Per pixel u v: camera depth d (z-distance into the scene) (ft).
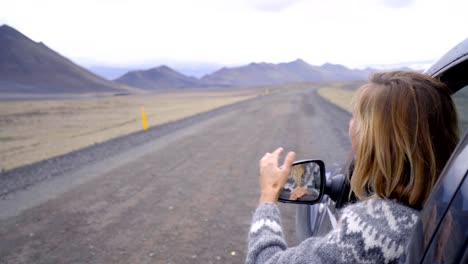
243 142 37.11
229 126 52.90
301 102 115.55
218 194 19.33
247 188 20.33
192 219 15.74
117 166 27.27
